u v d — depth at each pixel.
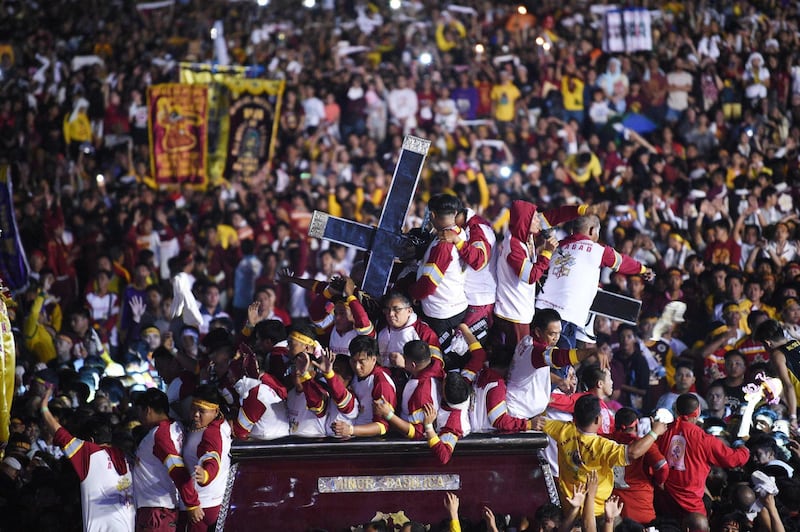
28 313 60.66
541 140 79.56
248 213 70.56
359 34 95.31
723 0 91.50
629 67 84.62
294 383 34.25
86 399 46.03
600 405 34.81
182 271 65.06
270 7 99.00
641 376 49.53
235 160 77.00
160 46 96.44
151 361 52.81
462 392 32.75
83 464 34.56
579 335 37.88
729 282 54.44
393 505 32.78
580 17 93.19
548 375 34.53
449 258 34.22
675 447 35.16
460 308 34.91
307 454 32.91
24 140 85.38
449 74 89.38
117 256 68.44
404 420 33.31
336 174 76.94
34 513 38.03
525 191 74.44
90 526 34.47
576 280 36.88
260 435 34.09
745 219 68.25
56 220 70.44
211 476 33.16
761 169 73.50
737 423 40.41
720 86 83.94
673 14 91.12
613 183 74.50
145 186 75.25
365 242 35.81
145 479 34.31
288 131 82.75
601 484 33.94
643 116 83.44
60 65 92.94
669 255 64.06
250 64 94.19
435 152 79.81
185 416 38.38
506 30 93.81
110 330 63.59
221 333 37.91
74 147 85.00
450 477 32.91
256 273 65.94
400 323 34.16
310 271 67.69
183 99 76.25
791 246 62.31
